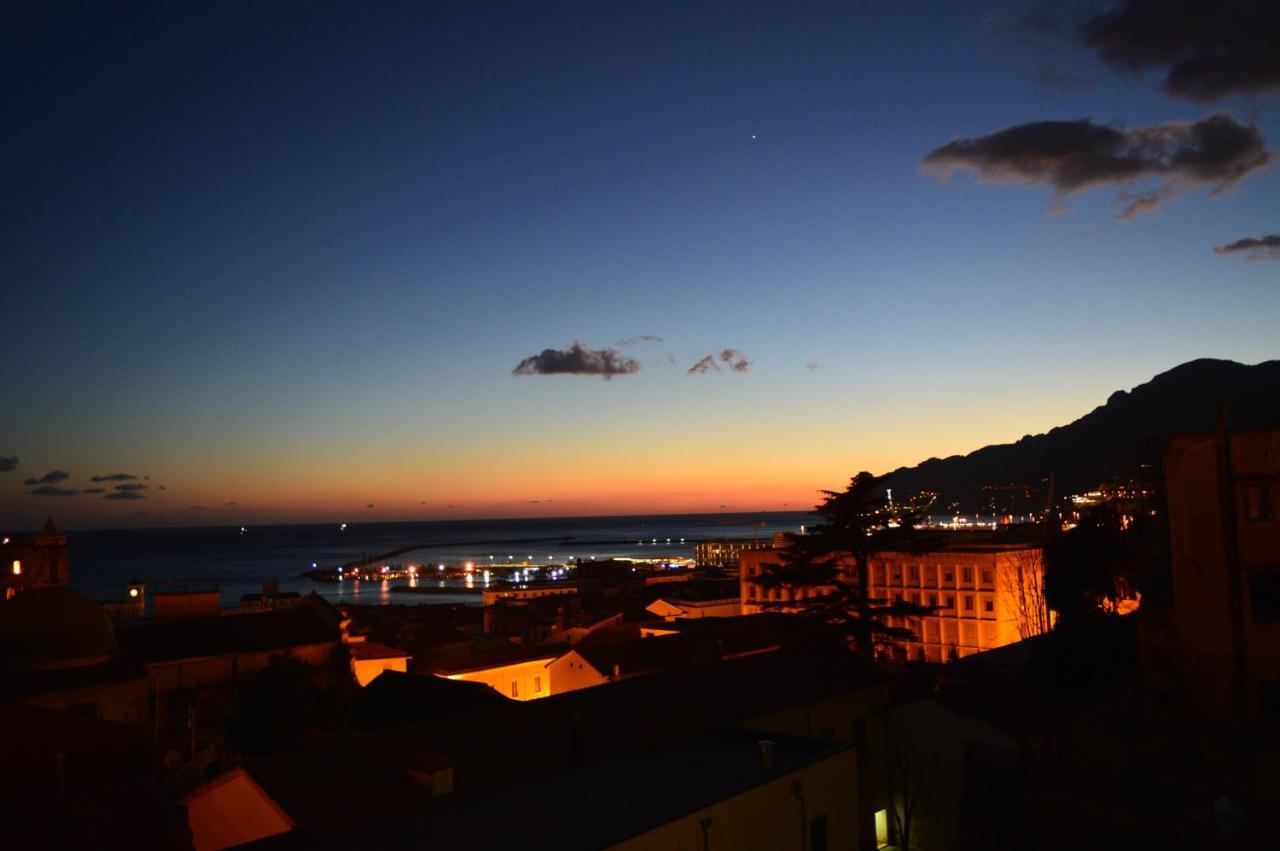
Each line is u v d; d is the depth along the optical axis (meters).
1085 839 34.12
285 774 27.42
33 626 54.22
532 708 36.81
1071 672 47.09
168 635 65.88
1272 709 36.69
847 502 55.38
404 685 53.88
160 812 25.44
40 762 27.23
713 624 79.88
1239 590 37.75
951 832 42.06
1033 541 99.88
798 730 41.75
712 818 24.36
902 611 52.88
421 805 27.38
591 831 22.45
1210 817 31.33
